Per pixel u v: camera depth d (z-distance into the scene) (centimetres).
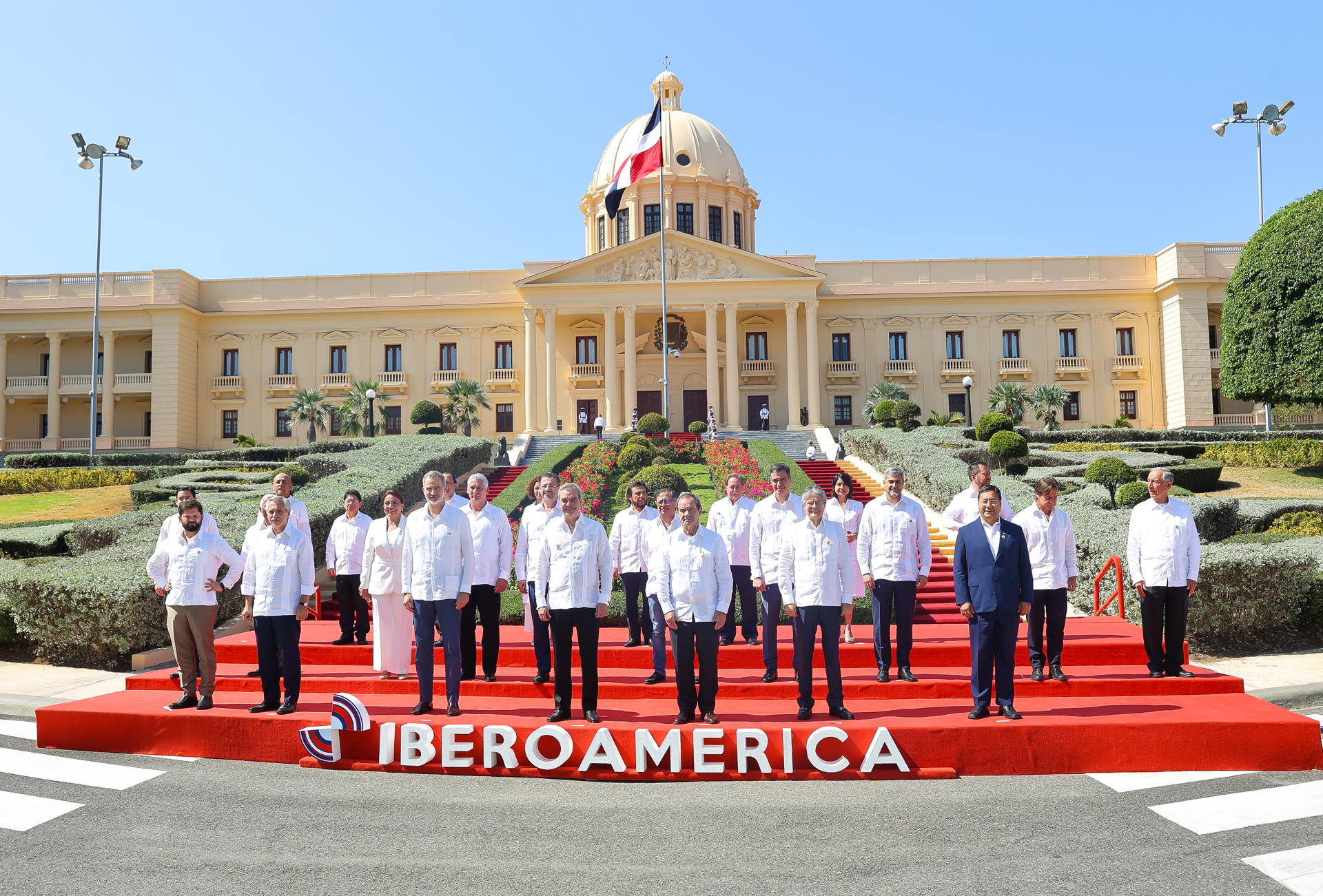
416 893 515
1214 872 531
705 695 795
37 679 1078
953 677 937
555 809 666
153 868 552
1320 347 2620
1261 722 750
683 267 4800
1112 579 1298
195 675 864
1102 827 612
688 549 798
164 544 863
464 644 938
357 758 783
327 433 4991
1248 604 1159
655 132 4041
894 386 4756
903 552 926
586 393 5041
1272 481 2597
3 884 528
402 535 945
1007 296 5053
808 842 592
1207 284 4791
